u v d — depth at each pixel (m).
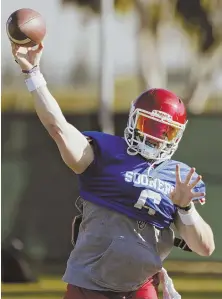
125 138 8.38
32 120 26.11
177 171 7.80
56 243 25.41
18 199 25.75
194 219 8.14
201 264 23.23
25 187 25.86
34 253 25.14
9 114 26.08
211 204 24.72
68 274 8.18
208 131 25.94
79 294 8.15
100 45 26.25
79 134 8.09
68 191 25.88
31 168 25.97
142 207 8.12
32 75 7.91
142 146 8.28
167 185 8.26
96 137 8.31
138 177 8.18
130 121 8.38
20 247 21.81
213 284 21.44
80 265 8.13
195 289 20.73
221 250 23.78
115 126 25.91
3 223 25.45
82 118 25.98
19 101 26.09
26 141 26.09
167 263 23.20
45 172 25.97
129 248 8.02
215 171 25.44
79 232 8.35
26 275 21.30
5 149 25.95
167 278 8.52
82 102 26.08
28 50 7.95
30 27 7.86
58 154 26.08
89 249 8.12
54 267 24.28
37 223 25.53
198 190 8.38
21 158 26.02
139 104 8.33
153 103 8.28
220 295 20.11
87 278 8.07
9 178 25.94
